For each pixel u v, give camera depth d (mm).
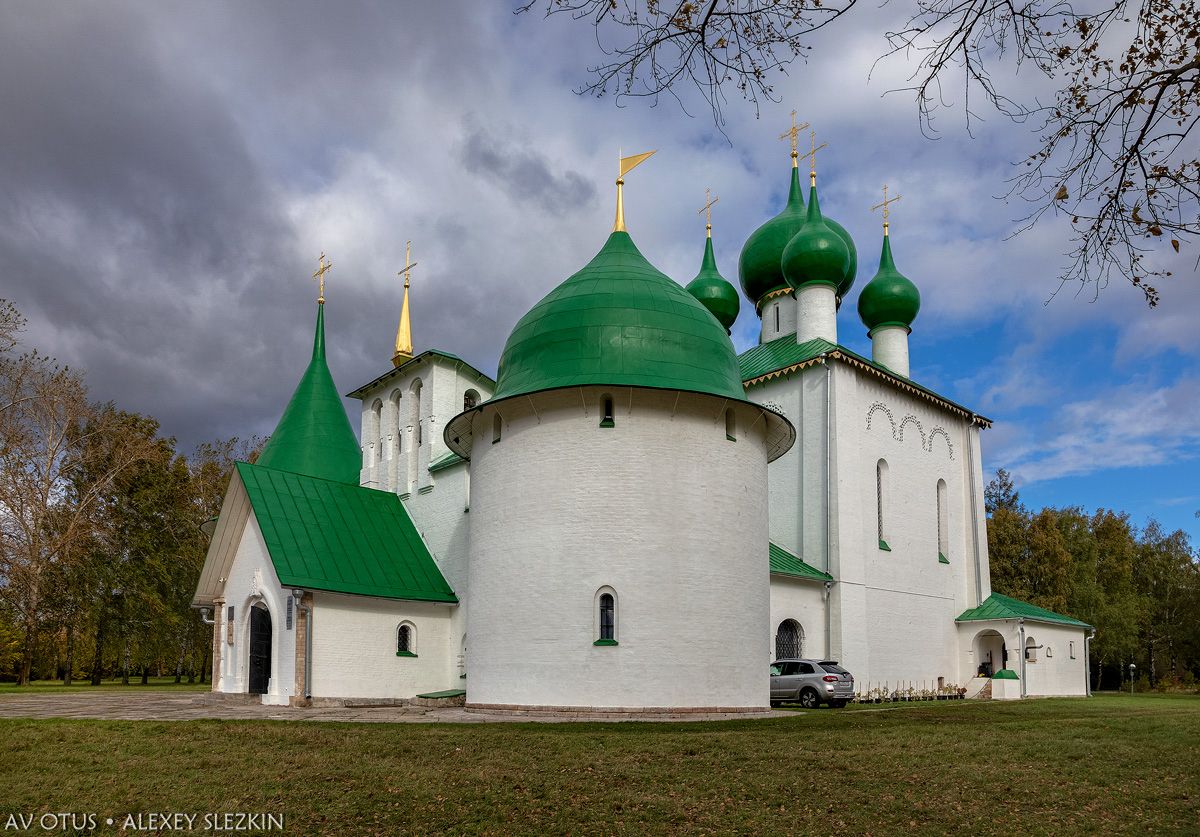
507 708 23625
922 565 39781
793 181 45062
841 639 33750
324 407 38125
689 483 24344
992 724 20047
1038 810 10828
